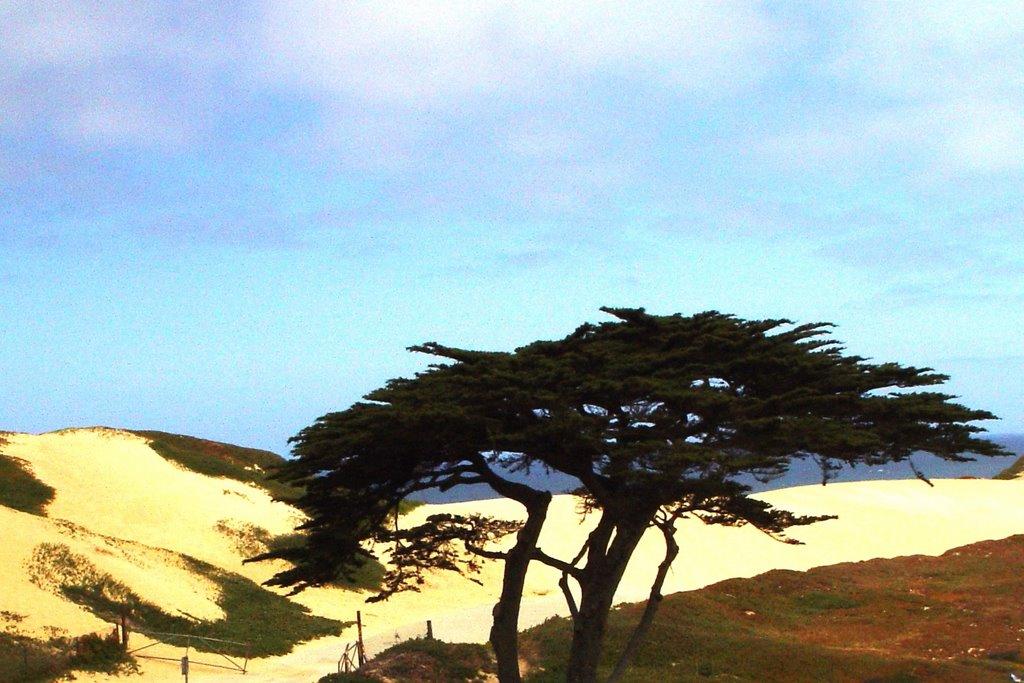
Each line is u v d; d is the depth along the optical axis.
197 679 30.27
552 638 27.55
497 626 20.53
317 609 44.53
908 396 19.09
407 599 49.41
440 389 18.55
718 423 18.53
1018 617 34.06
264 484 62.78
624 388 17.92
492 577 54.88
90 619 32.94
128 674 29.50
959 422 19.12
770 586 39.09
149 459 59.75
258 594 44.22
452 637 38.84
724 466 17.09
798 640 31.64
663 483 17.84
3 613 30.91
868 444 18.41
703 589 38.06
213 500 55.81
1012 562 44.03
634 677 25.19
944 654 29.59
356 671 25.56
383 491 20.19
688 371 18.81
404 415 17.34
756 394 19.66
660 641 28.05
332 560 19.77
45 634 30.52
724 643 28.11
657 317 20.06
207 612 38.72
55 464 55.12
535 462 20.30
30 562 35.47
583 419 17.47
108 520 50.22
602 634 20.38
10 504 48.25
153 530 50.28
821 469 19.94
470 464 20.69
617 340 20.16
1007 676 25.83
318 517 20.25
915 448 19.58
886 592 38.16
